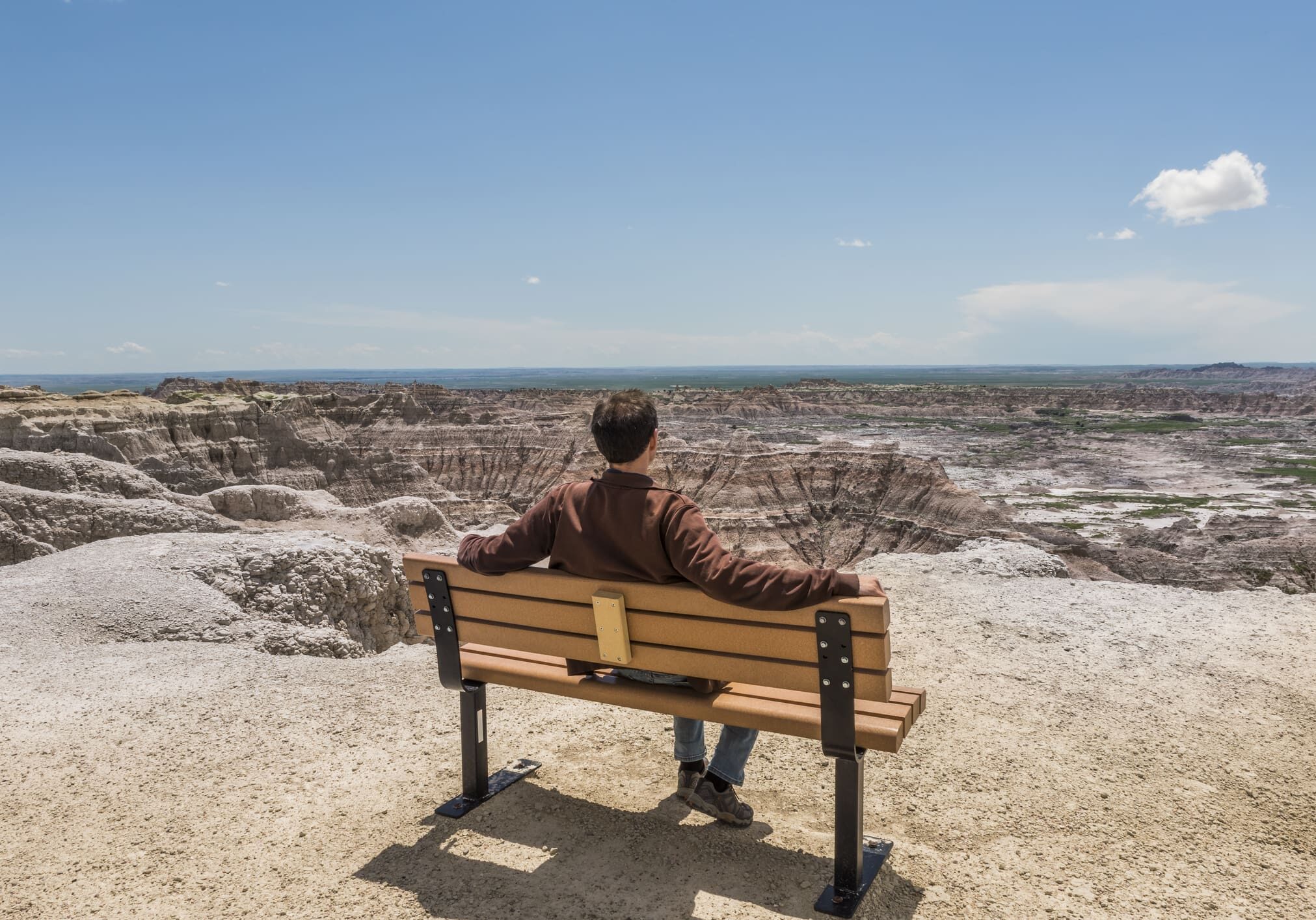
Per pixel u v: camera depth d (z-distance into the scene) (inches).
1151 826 129.3
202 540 349.4
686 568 103.3
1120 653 204.5
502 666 125.6
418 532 992.2
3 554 494.0
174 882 112.3
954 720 167.6
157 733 161.2
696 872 113.7
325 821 128.5
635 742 157.3
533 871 114.0
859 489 2564.0
